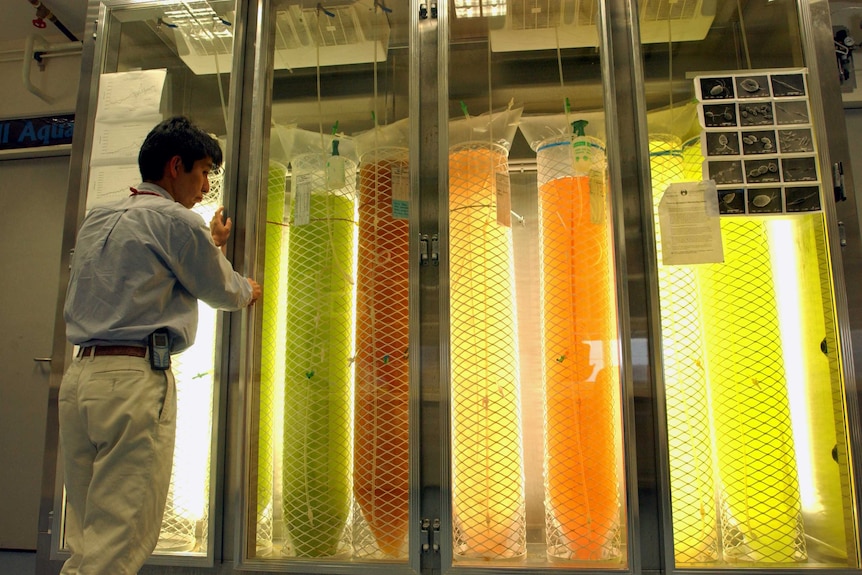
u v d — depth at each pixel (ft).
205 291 3.91
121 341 3.60
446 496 4.20
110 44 5.37
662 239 4.40
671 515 4.06
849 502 4.10
